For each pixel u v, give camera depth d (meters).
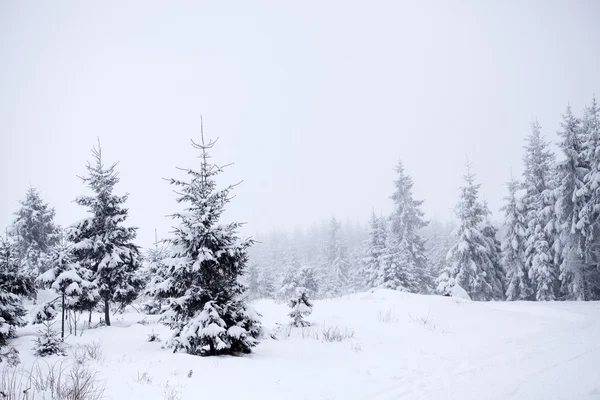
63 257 14.18
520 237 35.72
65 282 13.71
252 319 10.70
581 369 7.54
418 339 13.26
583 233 28.33
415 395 6.62
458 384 7.17
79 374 7.59
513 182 36.84
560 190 30.33
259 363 9.36
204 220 10.45
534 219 34.22
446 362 9.41
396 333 14.30
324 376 8.33
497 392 6.45
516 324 15.23
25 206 31.77
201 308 10.46
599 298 29.62
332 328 14.97
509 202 36.75
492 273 36.66
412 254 45.81
